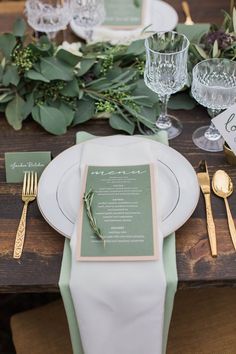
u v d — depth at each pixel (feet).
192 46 3.89
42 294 5.74
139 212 2.97
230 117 3.32
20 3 5.29
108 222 2.93
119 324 2.82
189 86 3.85
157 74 3.51
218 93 3.32
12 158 3.43
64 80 3.74
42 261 2.93
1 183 3.41
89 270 2.77
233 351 3.48
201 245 2.98
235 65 3.54
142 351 2.89
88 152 3.33
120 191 3.08
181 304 3.73
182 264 2.89
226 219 3.12
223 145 3.51
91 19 4.44
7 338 5.33
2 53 3.87
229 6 5.09
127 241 2.84
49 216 3.01
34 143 3.70
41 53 3.80
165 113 3.78
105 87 3.82
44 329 3.68
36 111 3.77
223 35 3.89
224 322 3.62
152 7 4.96
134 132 3.75
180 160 3.30
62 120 3.72
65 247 2.96
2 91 3.91
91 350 2.86
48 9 4.36
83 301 2.77
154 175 3.16
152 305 2.76
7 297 5.73
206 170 3.39
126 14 4.77
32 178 3.38
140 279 2.74
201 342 3.52
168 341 3.53
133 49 4.01
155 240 2.83
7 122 3.88
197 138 3.68
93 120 3.87
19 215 3.20
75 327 2.93
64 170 3.28
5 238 3.06
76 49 4.07
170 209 3.02
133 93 3.85
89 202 3.01
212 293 3.80
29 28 4.83
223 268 2.86
